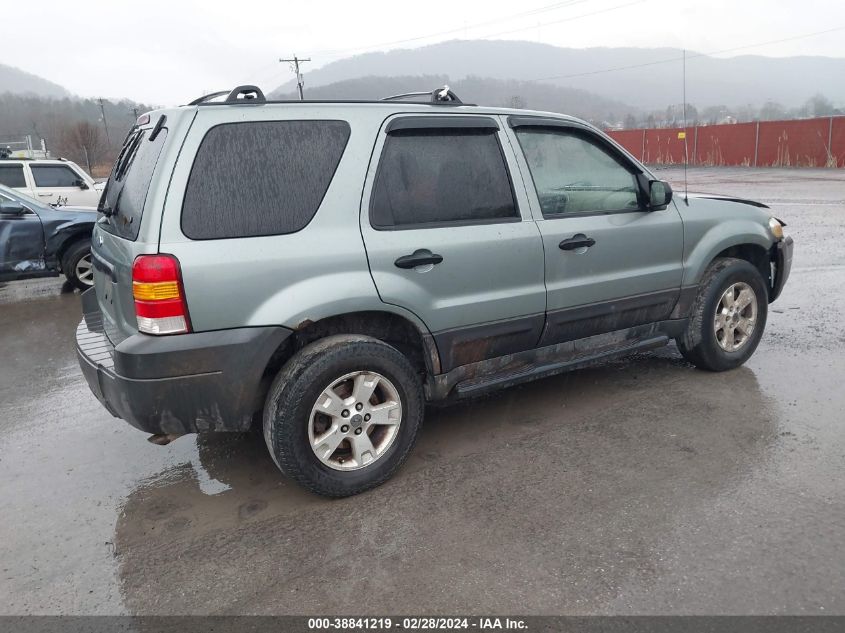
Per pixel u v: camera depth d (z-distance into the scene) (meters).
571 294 3.84
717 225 4.49
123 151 3.82
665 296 4.29
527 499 3.15
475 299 3.50
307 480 3.11
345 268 3.11
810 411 4.00
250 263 2.91
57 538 3.04
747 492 3.11
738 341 4.71
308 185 3.08
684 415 4.01
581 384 4.62
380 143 3.26
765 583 2.48
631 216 4.09
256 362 2.96
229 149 2.94
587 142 4.01
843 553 2.63
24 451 4.00
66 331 6.81
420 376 3.65
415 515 3.07
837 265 8.39
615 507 3.04
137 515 3.22
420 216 3.35
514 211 3.64
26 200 8.24
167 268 2.77
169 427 2.96
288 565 2.75
